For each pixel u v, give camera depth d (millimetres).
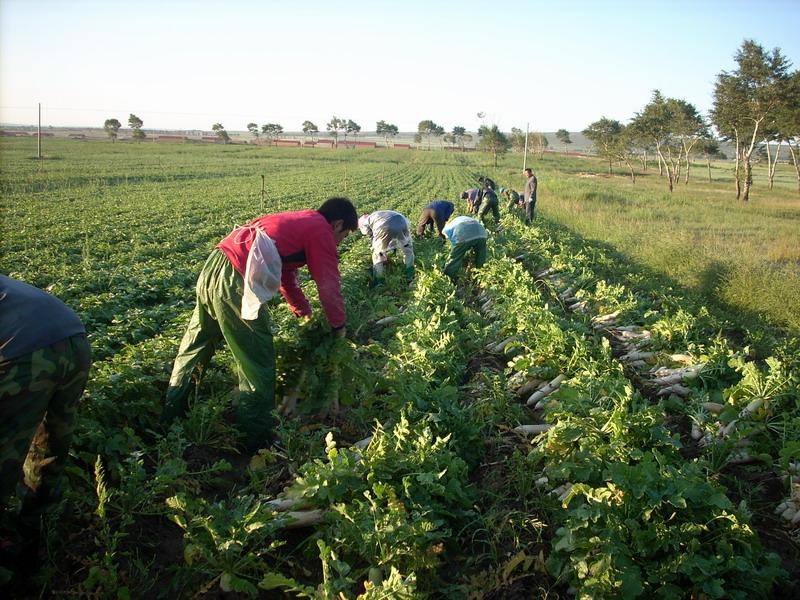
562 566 3492
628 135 63500
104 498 3430
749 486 4551
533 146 102688
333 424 5242
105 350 6426
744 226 22469
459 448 4734
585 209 27734
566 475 4012
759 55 36719
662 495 3537
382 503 3746
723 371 6125
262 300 4426
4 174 35812
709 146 65562
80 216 19656
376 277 10625
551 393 5473
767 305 10367
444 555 3750
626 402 4699
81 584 3199
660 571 3273
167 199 26250
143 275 10891
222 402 5074
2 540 3186
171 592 3324
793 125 37000
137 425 4738
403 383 5293
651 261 14047
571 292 10312
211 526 3373
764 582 3328
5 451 2938
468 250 11156
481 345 7355
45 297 3131
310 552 3609
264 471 4418
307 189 33469
